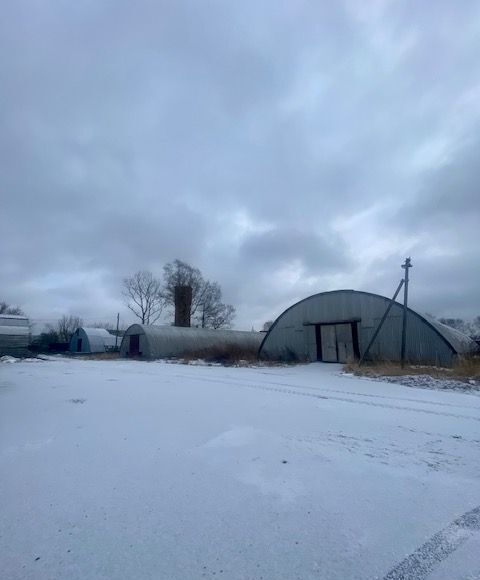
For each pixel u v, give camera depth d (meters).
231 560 3.09
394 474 4.79
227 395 10.13
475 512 3.87
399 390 10.83
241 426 6.93
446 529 3.56
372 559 3.12
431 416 7.70
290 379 13.53
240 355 23.25
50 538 3.39
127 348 31.48
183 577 2.89
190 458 5.30
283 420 7.37
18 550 3.22
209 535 3.44
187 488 4.37
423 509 3.92
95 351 41.31
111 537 3.40
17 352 29.88
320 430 6.68
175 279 59.03
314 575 2.92
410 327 17.38
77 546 3.27
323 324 20.22
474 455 5.45
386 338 17.98
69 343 47.12
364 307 18.92
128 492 4.27
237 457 5.34
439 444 5.93
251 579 2.87
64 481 4.55
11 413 7.98
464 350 17.94
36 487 4.39
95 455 5.41
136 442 5.99
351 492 4.29
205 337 32.53
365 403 8.99
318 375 14.80
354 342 19.06
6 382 13.05
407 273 15.78
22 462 5.14
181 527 3.56
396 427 6.88
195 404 8.91
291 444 5.91
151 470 4.88
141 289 60.12
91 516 3.76
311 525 3.61
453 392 10.48
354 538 3.41
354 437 6.27
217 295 62.69
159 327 30.88
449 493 4.28
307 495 4.21
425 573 2.97
